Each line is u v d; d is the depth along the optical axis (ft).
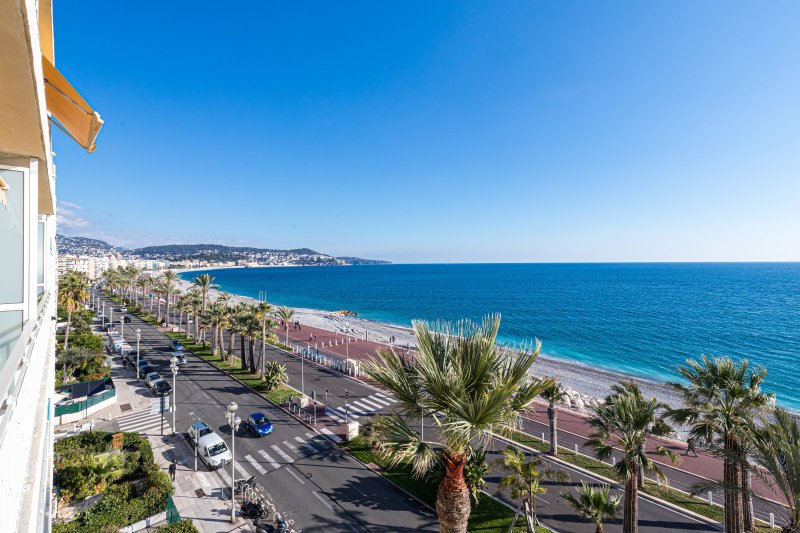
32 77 12.27
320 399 118.32
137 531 56.18
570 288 573.74
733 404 54.19
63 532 51.44
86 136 23.11
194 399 114.73
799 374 165.99
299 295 551.18
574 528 60.75
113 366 145.28
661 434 55.06
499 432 24.12
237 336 222.69
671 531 60.23
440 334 27.73
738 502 52.19
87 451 73.36
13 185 20.65
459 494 24.61
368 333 264.52
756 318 297.74
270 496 67.97
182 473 74.43
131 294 397.80
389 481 72.90
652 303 391.65
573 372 172.86
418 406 25.22
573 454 84.79
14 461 11.43
